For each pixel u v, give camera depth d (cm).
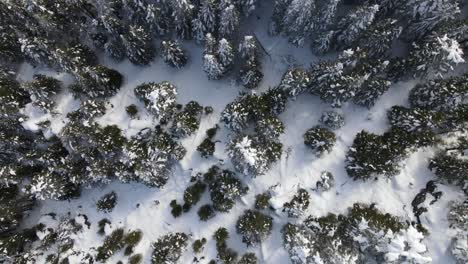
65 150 3619
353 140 3494
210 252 3388
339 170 3444
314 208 3350
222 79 3797
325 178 3350
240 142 3195
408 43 3544
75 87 3781
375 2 3309
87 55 3856
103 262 3459
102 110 3778
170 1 3388
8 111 3538
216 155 3566
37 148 3669
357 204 3288
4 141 3506
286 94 3484
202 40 3712
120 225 3597
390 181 3366
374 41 3173
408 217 3247
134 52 3669
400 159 3219
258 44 3825
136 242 3494
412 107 3453
